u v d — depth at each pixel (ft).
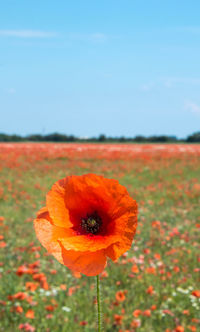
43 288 17.76
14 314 15.88
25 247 24.99
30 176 63.67
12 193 47.65
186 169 77.92
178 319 16.39
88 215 5.03
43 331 15.07
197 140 234.58
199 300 17.94
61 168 75.72
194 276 21.86
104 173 70.85
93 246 4.57
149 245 27.45
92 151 113.80
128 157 97.81
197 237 30.48
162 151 120.57
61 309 16.85
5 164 76.07
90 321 16.30
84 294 18.62
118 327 15.48
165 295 18.88
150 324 16.33
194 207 43.11
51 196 5.03
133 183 60.18
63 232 4.86
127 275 21.15
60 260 4.53
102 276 20.34
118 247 4.60
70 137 232.73
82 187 4.99
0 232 30.01
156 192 51.72
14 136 226.79
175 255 25.45
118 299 16.71
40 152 104.83
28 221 33.55
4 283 19.10
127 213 4.75
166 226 33.17
